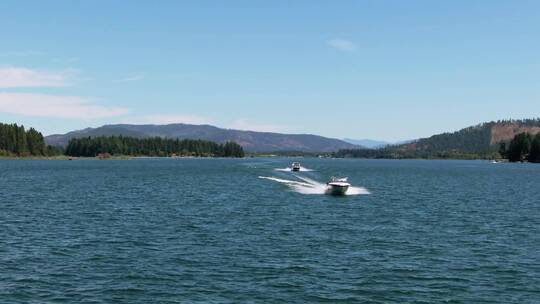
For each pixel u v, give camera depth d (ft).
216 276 106.73
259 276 106.93
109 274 107.86
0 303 90.12
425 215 202.39
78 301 91.50
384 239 148.46
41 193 284.82
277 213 203.41
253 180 425.69
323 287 100.12
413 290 98.94
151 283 101.76
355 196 280.72
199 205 230.27
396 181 439.22
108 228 163.32
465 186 376.68
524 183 415.44
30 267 112.98
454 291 98.68
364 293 96.84
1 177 440.04
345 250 132.57
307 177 501.97
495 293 97.91
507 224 179.42
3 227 163.32
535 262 121.39
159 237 148.36
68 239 144.46
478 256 127.24
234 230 161.27
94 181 395.96
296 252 129.49
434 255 127.85
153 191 305.53
